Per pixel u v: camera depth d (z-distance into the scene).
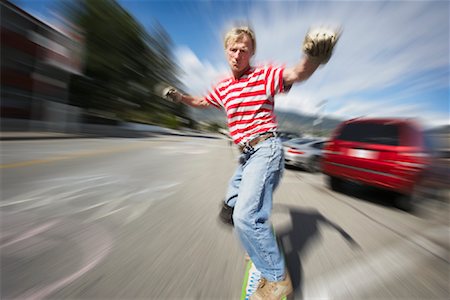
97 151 10.27
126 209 3.58
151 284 1.92
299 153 9.45
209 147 18.69
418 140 4.59
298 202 4.78
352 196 5.59
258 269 1.69
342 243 2.93
